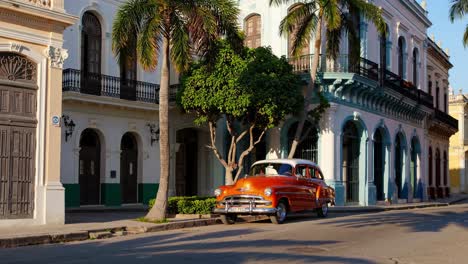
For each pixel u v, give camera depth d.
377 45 32.03
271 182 17.81
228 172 23.97
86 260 10.00
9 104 15.27
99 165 25.62
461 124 55.69
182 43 17.77
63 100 23.48
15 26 15.33
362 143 29.86
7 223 14.94
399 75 35.69
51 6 16.20
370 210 26.12
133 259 10.09
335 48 25.25
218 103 23.11
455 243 12.88
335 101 27.59
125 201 26.66
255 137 30.22
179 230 16.27
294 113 24.50
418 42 39.28
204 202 19.30
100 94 25.03
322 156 27.55
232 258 10.20
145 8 17.58
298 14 24.39
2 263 9.83
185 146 31.20
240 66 22.92
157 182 27.84
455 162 56.00
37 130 15.79
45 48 16.09
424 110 38.09
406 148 35.75
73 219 18.36
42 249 12.01
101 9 25.92
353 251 11.41
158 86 27.62
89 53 25.55
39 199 15.66
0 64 15.15
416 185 38.22
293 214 21.44
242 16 31.16
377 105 31.38
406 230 15.78
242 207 17.47
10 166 15.16
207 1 18.17
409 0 36.72
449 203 37.94
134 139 27.36
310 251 11.29
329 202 20.92
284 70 23.89
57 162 16.19
